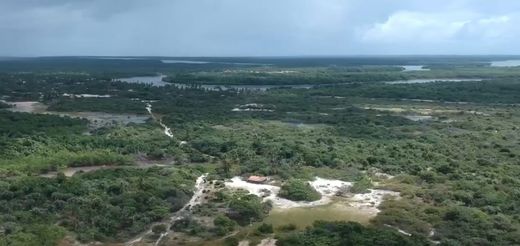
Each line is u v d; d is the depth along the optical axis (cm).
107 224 6191
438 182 8244
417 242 5762
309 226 6347
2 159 8938
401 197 7550
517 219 6619
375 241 5672
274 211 7000
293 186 7669
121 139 10762
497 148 10775
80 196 7031
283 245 5712
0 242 5488
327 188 8000
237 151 9869
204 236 6069
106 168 8800
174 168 8719
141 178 7906
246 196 7306
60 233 5919
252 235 6078
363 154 9894
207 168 8925
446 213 6662
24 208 6662
